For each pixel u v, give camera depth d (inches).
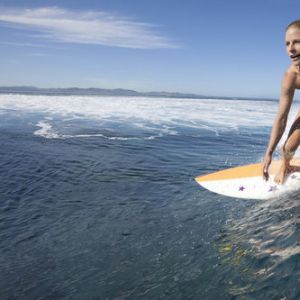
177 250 158.6
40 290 140.7
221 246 154.9
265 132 639.1
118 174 306.5
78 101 1501.0
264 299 112.2
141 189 260.4
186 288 128.5
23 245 177.6
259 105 1840.6
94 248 170.1
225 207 201.2
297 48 133.3
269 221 168.9
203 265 141.6
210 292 123.0
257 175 207.2
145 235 179.0
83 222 202.2
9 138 501.7
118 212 215.0
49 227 197.5
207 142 502.9
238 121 854.5
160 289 130.9
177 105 1502.2
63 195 250.8
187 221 190.4
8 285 145.3
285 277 120.3
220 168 328.5
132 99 1973.4
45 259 163.2
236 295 117.7
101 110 1058.1
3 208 227.0
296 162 188.4
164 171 315.9
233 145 475.8
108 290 135.5
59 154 394.9
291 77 140.8
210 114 1060.5
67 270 152.7
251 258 138.6
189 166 337.7
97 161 359.9
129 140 508.4
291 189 186.2
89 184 276.7
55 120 750.5
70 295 135.6
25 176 299.7
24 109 1009.5
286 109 147.5
